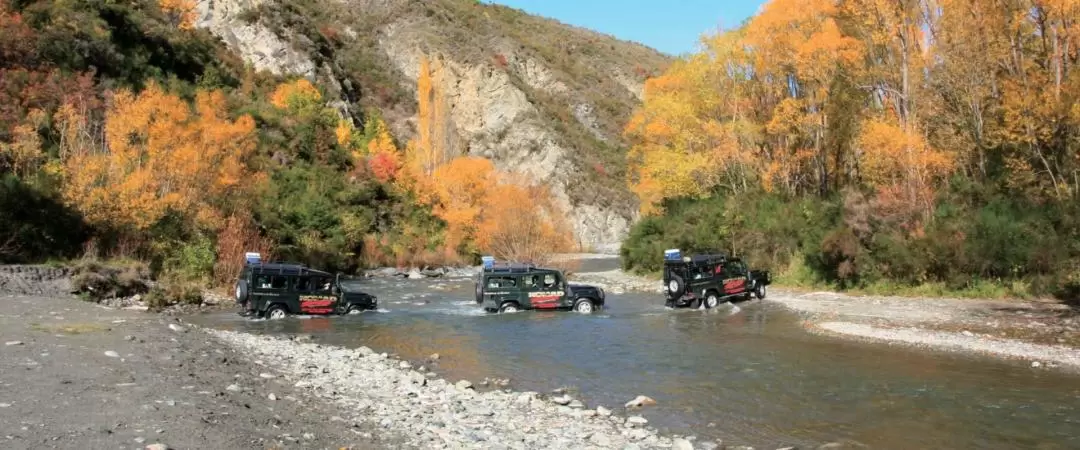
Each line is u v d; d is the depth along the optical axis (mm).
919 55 29234
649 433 9258
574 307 25594
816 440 9078
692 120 39062
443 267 52125
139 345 12594
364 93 98062
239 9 85500
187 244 29766
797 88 36562
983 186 28500
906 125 29344
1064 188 25750
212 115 44312
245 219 35031
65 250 25766
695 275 25500
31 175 27719
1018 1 27047
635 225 47531
